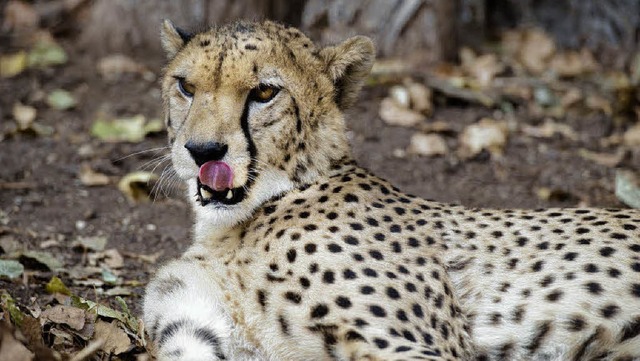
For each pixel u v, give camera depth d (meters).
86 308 9.15
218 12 16.92
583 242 8.40
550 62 18.41
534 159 14.45
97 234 11.71
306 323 7.95
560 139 15.17
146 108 15.50
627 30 18.98
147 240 11.67
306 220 8.42
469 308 8.29
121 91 16.05
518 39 18.94
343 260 8.08
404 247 8.33
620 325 7.97
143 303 9.08
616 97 16.80
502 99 16.33
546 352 8.10
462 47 18.02
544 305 8.09
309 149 8.84
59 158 13.75
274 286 8.16
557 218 8.76
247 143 8.46
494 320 8.20
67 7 18.77
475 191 13.30
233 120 8.40
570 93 16.52
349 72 9.24
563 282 8.15
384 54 17.39
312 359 7.98
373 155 14.20
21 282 9.93
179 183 13.02
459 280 8.38
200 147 8.27
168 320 8.45
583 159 14.50
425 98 15.62
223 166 8.31
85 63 17.06
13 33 18.39
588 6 19.22
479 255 8.44
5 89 15.77
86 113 15.28
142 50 17.27
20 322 8.27
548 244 8.44
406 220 8.60
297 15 17.55
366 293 7.90
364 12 17.31
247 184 8.57
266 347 8.19
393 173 13.68
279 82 8.57
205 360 8.21
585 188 13.48
